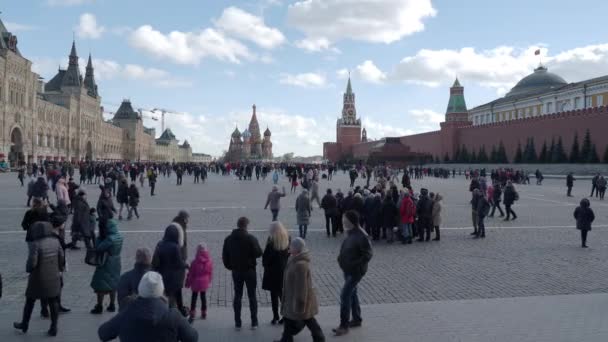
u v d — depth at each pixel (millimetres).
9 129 71312
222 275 11469
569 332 7688
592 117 63625
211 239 16109
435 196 17000
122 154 151875
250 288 7949
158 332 4668
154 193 36000
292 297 6906
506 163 78500
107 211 14211
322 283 10844
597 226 19969
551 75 107812
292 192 38906
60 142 95625
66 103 100625
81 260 12859
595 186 34438
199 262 8352
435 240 16766
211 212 23828
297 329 6980
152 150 189250
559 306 9078
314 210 25391
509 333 7660
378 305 9195
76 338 7398
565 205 28672
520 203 29922
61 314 8555
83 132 109688
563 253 14367
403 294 10062
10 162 74312
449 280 11188
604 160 60312
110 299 8664
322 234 17828
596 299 9578
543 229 19219
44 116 86562
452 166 91625
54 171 34469
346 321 7664
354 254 7688
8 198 29359
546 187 45938
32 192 22781
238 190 40094
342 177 70750
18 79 74062
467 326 7996
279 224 8203
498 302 9352
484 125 91500
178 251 7695
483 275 11672
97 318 8336
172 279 7613
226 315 8656
